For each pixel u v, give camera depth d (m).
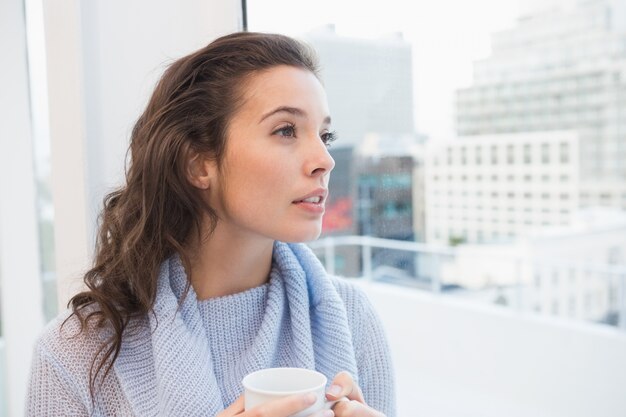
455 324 3.86
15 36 1.50
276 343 0.68
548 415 2.81
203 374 0.60
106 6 0.93
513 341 3.53
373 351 0.76
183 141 0.64
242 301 0.68
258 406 0.44
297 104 0.61
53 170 1.00
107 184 0.95
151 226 0.66
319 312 0.70
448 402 3.04
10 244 1.58
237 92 0.61
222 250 0.67
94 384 0.64
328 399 0.50
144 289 0.64
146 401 0.62
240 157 0.61
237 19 0.96
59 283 1.00
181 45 0.97
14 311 1.61
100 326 0.65
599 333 3.42
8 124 1.52
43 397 0.64
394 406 0.77
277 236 0.61
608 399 2.89
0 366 1.64
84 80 0.92
